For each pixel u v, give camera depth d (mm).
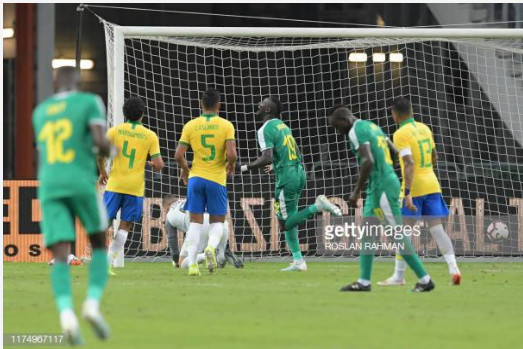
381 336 24484
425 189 39344
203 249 50844
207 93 43688
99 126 23266
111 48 57125
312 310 29766
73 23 72562
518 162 68625
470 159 67438
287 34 56625
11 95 73688
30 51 73312
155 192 65750
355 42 59375
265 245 62062
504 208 65938
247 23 73062
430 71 69250
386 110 69812
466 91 69000
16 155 74000
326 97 70625
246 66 72812
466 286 39438
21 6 73062
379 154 35281
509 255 62156
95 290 23516
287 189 47844
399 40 59844
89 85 71938
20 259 56875
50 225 23156
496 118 68562
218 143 43406
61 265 23219
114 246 44938
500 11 70500
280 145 47500
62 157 23328
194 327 25859
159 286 37938
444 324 26844
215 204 44000
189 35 56031
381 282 39156
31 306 30688
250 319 27547
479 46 65375
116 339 23734
